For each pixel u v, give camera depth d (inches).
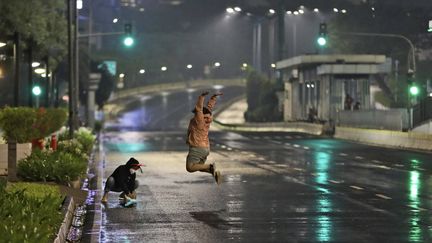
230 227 1400.1
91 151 3794.3
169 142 4931.1
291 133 6181.1
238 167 2871.6
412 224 1421.0
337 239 1259.8
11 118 2790.4
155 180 2347.4
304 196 1899.6
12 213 1014.4
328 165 2960.1
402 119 4746.6
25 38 3951.8
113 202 1785.2
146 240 1266.0
